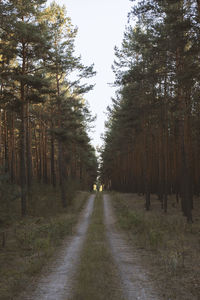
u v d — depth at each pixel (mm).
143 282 7152
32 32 17953
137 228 16156
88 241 12945
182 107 17828
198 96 18281
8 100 19062
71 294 6406
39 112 33312
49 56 20594
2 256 10273
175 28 13617
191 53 14023
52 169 33375
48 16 21344
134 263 9094
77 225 19672
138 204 28406
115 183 65000
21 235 13398
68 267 8805
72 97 29156
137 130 30328
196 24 13227
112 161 67312
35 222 17500
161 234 12680
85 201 37312
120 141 43344
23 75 18406
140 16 14500
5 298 6266
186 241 11789
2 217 12484
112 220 21672
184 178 16984
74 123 30453
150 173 34219
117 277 7555
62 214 23344
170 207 23953
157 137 30453
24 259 9922
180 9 13945
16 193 12266
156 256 9852
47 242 11898
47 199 25375
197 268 8016
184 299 5977
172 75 15898
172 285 6836
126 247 11797
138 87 20703
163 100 21484
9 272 8336
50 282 7352
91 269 8094
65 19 26188
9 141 34531
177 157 26953
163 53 16031
